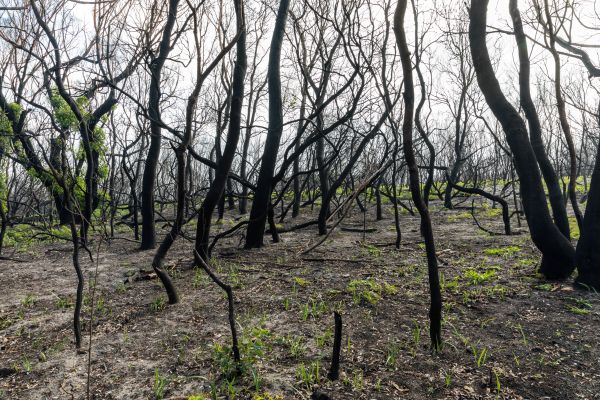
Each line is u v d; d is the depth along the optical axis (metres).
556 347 3.59
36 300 5.70
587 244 4.73
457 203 14.27
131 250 9.04
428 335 3.89
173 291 5.10
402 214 12.71
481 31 5.09
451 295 4.86
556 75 5.44
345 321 4.27
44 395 3.29
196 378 3.35
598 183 4.67
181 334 4.20
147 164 8.83
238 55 6.02
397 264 6.38
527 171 5.12
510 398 2.94
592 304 4.35
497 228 9.35
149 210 8.98
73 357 3.88
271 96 8.08
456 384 3.13
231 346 3.75
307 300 4.89
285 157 8.02
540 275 5.30
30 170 9.23
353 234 9.59
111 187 9.85
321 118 10.05
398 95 7.57
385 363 3.44
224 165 6.15
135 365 3.66
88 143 4.66
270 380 3.24
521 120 5.11
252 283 5.68
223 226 11.71
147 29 5.83
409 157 3.27
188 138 4.84
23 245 10.55
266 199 8.12
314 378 3.24
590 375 3.17
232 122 5.98
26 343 4.29
